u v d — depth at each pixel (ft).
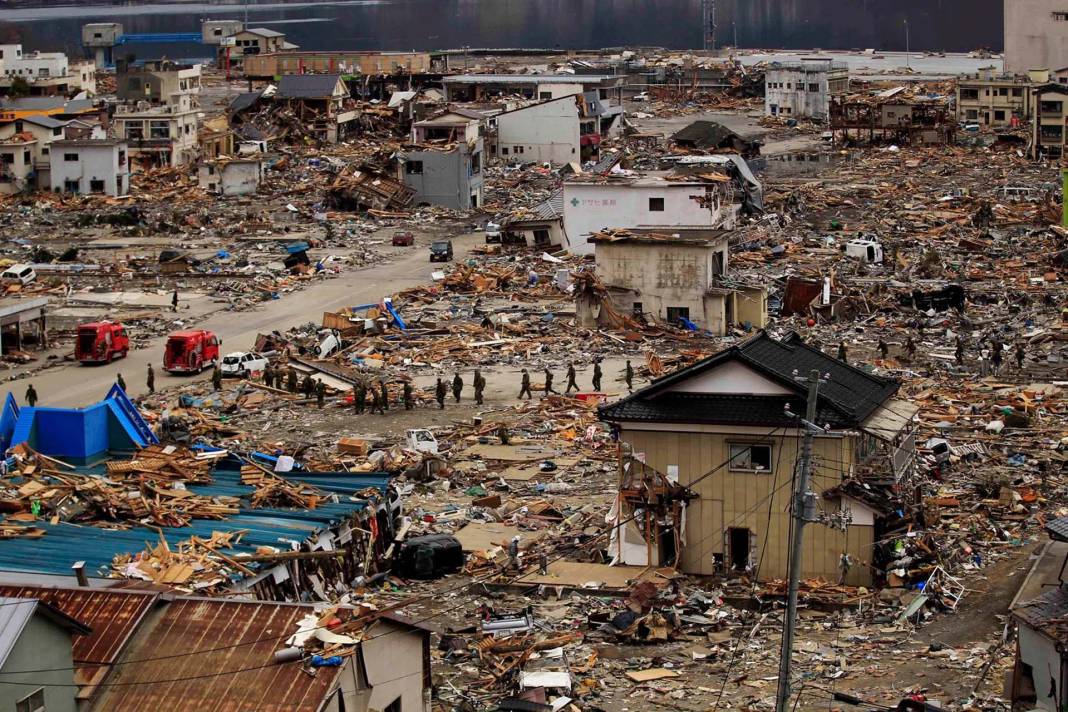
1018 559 172.96
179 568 146.72
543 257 410.72
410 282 390.83
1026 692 131.64
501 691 137.90
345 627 116.78
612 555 173.78
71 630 110.11
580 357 301.22
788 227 461.37
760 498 165.37
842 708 131.85
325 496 175.63
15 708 104.99
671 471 167.84
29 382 291.38
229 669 112.88
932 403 252.83
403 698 121.19
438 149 525.75
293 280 395.75
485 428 244.42
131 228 493.77
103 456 186.80
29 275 402.52
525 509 196.95
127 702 110.73
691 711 132.87
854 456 164.04
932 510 188.34
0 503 164.55
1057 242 417.69
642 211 408.05
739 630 152.87
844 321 333.01
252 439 239.91
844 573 163.22
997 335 311.27
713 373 167.32
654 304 327.26
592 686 139.03
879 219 473.67
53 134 570.05
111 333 309.22
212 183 561.02
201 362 299.17
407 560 172.04
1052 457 218.38
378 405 261.24
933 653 144.46
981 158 625.00
